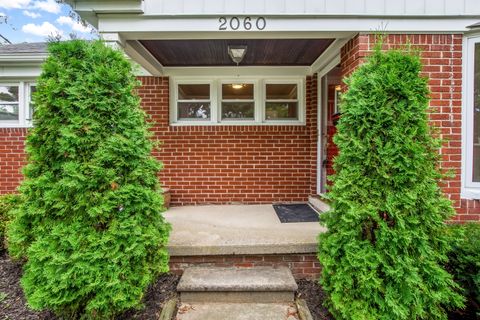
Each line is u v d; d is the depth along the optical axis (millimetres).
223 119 5051
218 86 4980
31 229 2283
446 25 3109
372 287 2160
